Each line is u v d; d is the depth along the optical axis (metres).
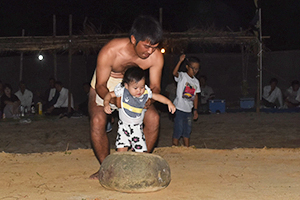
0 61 18.45
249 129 12.52
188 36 15.68
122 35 15.69
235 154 6.90
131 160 4.41
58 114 15.67
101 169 4.54
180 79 8.30
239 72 19.88
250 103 16.67
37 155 6.96
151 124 5.51
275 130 12.27
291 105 16.20
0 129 12.74
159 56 5.29
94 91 5.52
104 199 4.16
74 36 15.67
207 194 4.36
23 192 4.51
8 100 15.23
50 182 4.97
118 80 5.44
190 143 10.91
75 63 19.08
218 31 15.95
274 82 16.30
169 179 4.55
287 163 6.09
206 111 15.77
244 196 4.28
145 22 4.77
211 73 19.88
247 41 15.78
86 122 13.98
